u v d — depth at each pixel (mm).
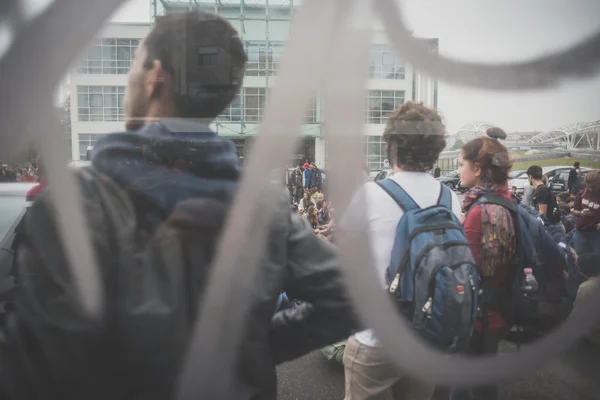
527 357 1024
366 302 873
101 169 719
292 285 854
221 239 749
